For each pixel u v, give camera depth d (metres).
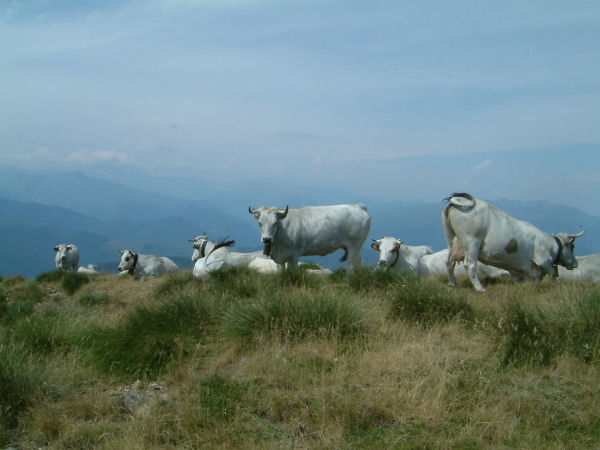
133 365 5.61
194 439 3.99
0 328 7.04
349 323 6.05
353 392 4.57
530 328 5.40
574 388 4.51
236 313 6.27
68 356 6.00
